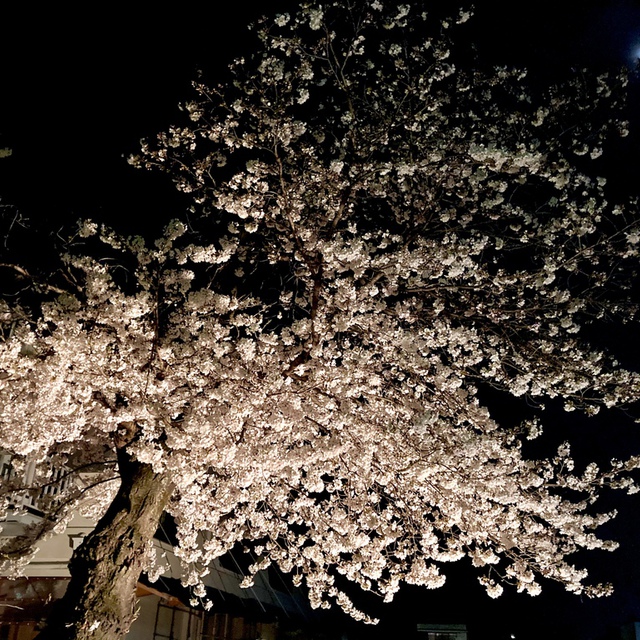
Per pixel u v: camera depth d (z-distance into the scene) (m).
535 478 7.62
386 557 7.82
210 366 6.74
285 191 7.40
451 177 8.50
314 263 7.47
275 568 18.38
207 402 6.89
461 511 7.30
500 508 7.57
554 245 7.83
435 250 7.56
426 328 8.04
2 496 8.64
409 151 8.31
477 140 8.55
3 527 9.22
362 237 7.85
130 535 6.95
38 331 6.85
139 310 6.68
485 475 7.14
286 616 17.78
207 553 8.88
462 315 8.50
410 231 8.68
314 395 7.00
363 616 8.58
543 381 7.82
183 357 7.08
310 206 8.62
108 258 7.13
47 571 9.73
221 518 9.09
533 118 8.20
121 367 6.68
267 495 8.66
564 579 7.64
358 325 7.79
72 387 6.49
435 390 7.55
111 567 6.70
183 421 6.67
